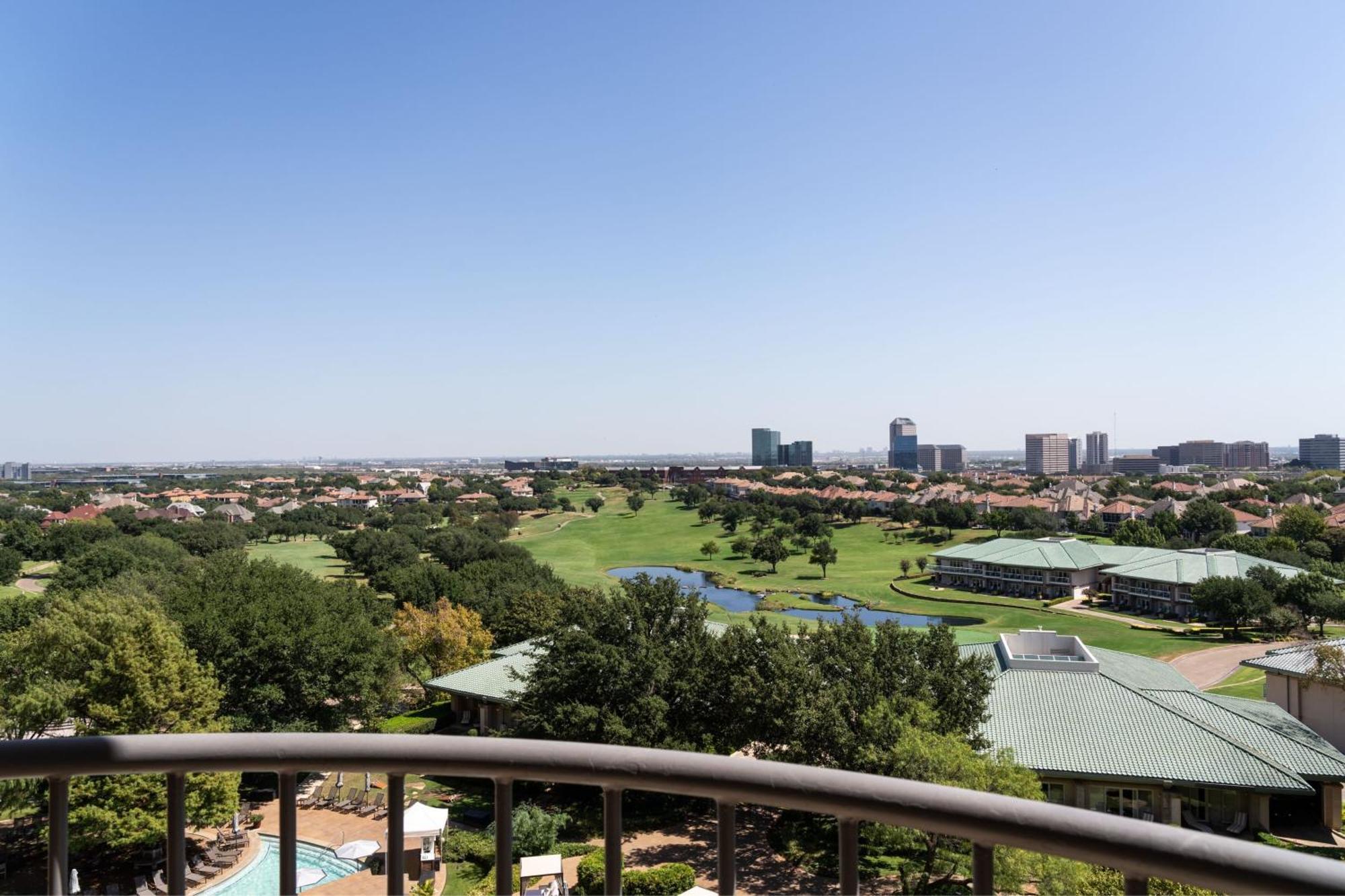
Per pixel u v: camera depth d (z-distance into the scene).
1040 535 118.19
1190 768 26.00
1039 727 28.53
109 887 20.94
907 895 20.45
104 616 25.69
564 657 28.78
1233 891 1.78
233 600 33.91
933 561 109.25
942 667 25.17
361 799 26.95
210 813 21.88
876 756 22.11
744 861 22.64
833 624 28.02
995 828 1.98
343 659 31.86
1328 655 34.59
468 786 29.78
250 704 30.33
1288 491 151.50
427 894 20.16
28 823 23.88
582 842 24.78
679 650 28.64
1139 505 139.12
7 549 82.19
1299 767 26.72
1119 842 1.87
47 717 23.11
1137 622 71.06
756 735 26.11
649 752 2.29
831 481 195.50
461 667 43.00
